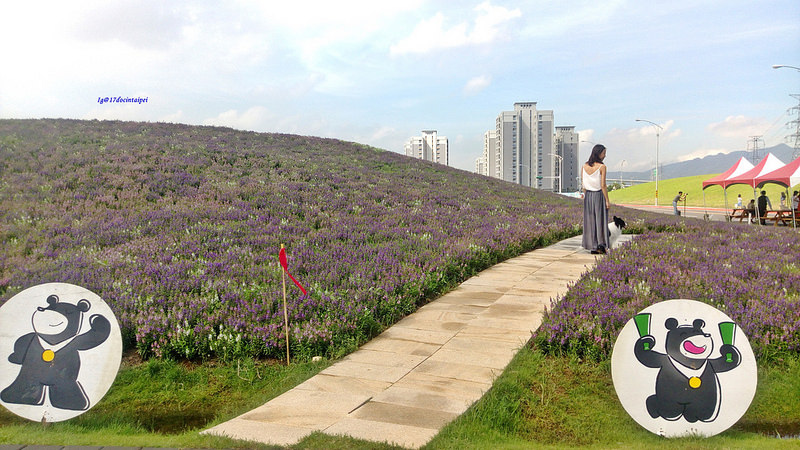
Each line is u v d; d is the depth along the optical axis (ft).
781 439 13.92
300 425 14.14
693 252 35.22
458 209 58.90
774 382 17.11
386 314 23.79
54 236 34.45
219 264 29.17
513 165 510.58
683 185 233.14
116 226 36.96
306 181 61.57
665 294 23.09
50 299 15.62
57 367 15.38
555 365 18.07
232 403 16.84
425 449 12.53
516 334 21.43
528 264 36.01
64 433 14.40
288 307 22.84
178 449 12.87
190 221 39.83
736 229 55.36
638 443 13.60
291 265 29.73
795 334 18.88
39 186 45.44
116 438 13.82
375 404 15.46
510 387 16.17
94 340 15.64
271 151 78.13
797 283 25.95
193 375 18.61
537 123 504.02
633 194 252.83
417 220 48.26
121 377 18.34
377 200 57.41
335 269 29.09
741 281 26.35
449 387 16.60
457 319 23.70
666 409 13.96
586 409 15.66
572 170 523.29
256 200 48.32
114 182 48.78
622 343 14.33
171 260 30.09
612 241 40.47
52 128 71.10
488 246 37.37
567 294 24.12
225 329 20.62
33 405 15.23
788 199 112.16
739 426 15.25
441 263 31.12
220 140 80.94
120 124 83.46
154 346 19.65
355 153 93.86
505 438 13.76
